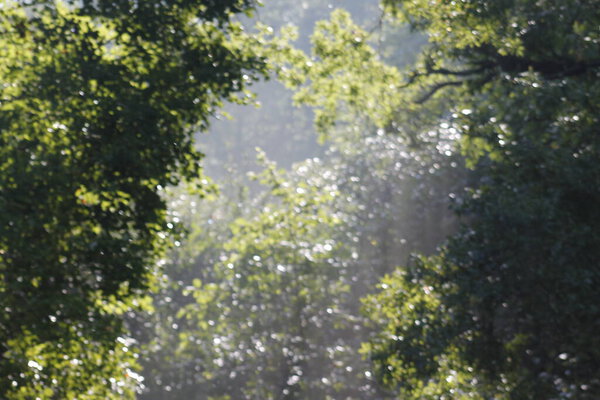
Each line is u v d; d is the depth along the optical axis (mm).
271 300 52281
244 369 55000
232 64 25703
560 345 31094
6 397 23094
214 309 51625
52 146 23469
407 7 34000
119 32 25281
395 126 41281
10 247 22219
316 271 51375
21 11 24953
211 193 25734
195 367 56375
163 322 58656
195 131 25219
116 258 23344
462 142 32000
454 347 31312
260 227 51156
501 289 29484
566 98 28062
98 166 23688
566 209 28672
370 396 51219
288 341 52438
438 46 35781
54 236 23047
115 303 24531
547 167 28781
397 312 32625
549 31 30391
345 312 56938
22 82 23812
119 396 25453
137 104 23578
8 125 23000
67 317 23031
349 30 37344
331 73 36969
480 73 35156
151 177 23906
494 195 29672
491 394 31453
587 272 27969
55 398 24531
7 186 22203
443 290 31250
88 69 23906
